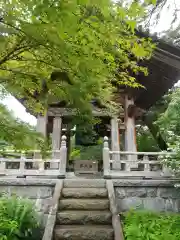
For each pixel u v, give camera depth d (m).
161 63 7.05
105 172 6.68
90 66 2.27
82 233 4.58
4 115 2.66
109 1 1.93
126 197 6.18
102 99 3.13
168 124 7.41
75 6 1.71
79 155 13.54
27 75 2.62
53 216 4.88
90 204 5.41
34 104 3.48
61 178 6.54
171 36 9.25
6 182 6.12
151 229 4.75
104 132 12.52
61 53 2.17
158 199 6.21
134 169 8.11
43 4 1.69
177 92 8.02
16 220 4.86
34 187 6.14
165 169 6.72
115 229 4.57
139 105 10.12
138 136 14.45
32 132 2.82
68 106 2.99
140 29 6.02
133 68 3.57
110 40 2.34
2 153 5.17
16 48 2.33
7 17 1.90
